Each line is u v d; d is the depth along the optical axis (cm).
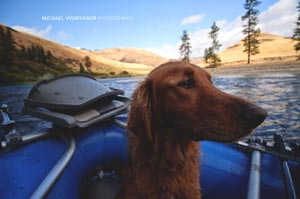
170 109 173
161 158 181
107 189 198
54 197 138
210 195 210
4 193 133
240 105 148
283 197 174
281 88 1187
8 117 209
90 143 204
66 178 162
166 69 180
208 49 5419
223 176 208
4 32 7344
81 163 187
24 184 139
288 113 719
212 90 167
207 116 157
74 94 186
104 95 197
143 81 190
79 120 175
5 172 150
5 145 173
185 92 167
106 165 215
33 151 176
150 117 179
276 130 573
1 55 5275
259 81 1552
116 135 227
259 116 138
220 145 246
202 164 221
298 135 532
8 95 1761
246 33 4950
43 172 151
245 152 232
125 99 235
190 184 189
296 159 183
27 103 198
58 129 192
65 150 164
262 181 185
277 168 197
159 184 178
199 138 163
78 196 168
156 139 181
